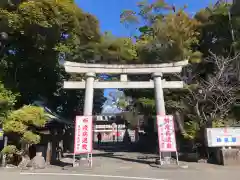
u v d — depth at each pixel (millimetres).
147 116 24219
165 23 22672
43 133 17234
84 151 15289
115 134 61125
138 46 24000
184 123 20391
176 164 15305
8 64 18922
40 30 17062
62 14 16453
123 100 27672
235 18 22109
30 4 15164
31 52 19344
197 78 22438
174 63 16984
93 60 24500
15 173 13305
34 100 21297
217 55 22578
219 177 11844
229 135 16656
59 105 26844
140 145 33875
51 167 15750
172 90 20812
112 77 24781
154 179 11422
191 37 22734
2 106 15883
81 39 22672
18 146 16766
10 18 15398
